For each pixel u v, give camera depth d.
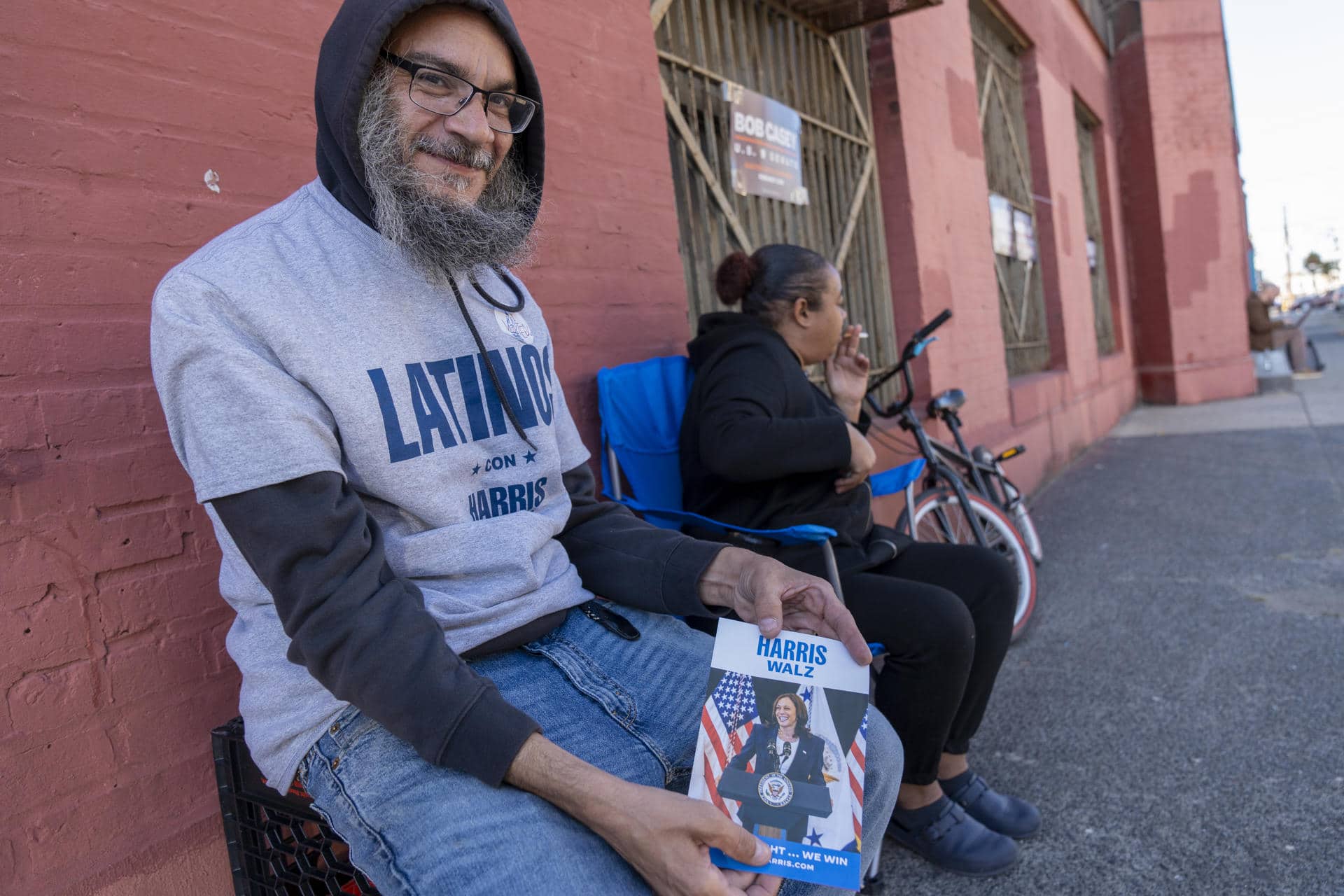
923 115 5.04
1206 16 11.07
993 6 6.71
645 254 2.77
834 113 4.38
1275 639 3.31
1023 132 7.84
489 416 1.36
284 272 1.19
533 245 1.59
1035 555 4.42
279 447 1.07
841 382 2.67
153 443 1.48
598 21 2.62
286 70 1.74
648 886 1.08
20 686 1.29
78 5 1.42
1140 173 11.34
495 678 1.28
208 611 1.54
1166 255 11.27
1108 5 11.20
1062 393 7.62
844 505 2.22
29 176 1.34
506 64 1.39
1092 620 3.71
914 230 4.77
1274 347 13.69
